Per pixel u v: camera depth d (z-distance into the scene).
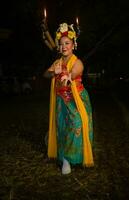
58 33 4.92
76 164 5.20
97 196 4.14
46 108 11.68
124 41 9.70
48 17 12.84
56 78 4.96
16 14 16.50
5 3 17.19
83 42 10.29
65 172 4.84
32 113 10.54
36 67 19.50
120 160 5.41
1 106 12.84
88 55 7.75
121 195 4.16
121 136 6.96
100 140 6.68
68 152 4.80
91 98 13.98
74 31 4.89
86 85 12.91
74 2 11.91
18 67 21.33
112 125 8.14
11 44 18.94
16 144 6.54
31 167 5.18
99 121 8.73
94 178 4.70
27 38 17.30
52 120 5.17
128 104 11.45
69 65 4.80
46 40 5.35
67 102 4.82
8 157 5.70
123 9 9.82
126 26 9.27
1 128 8.16
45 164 5.29
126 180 4.62
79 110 4.77
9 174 4.93
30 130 7.87
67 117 4.81
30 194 4.24
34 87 19.05
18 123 8.79
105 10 10.20
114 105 11.68
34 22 14.38
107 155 5.68
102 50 10.00
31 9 13.51
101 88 15.19
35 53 17.75
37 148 6.22
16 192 4.31
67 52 4.84
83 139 4.80
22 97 16.94
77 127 4.76
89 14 10.57
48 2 12.80
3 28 17.34
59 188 4.39
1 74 21.23
